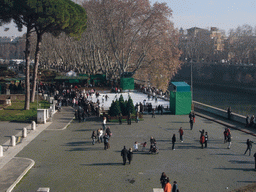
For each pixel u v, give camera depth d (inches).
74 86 2751.0
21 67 3900.1
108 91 2600.9
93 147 1007.6
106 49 3373.5
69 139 1112.8
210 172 778.8
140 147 1011.9
